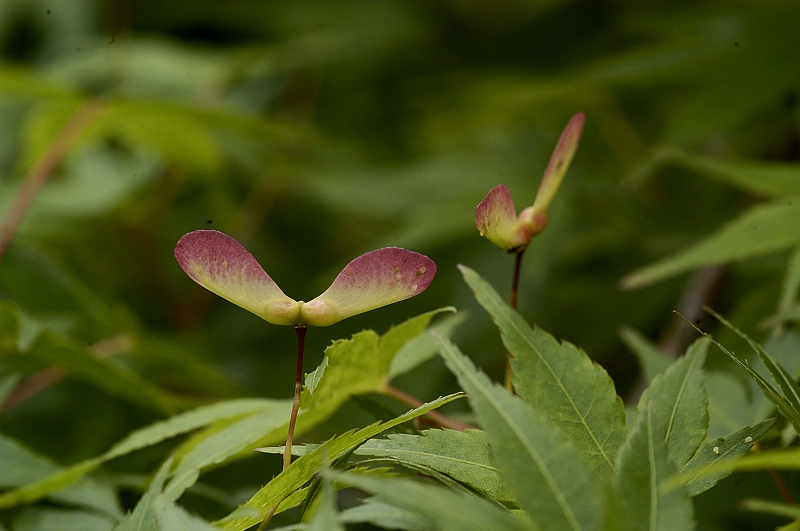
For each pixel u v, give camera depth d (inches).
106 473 17.8
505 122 39.4
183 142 31.0
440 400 15.1
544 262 27.9
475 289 15.8
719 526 18.6
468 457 15.3
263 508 15.4
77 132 27.4
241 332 32.9
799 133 26.4
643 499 14.5
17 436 20.6
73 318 24.5
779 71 25.0
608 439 15.4
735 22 28.7
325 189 34.8
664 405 15.5
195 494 17.5
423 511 14.3
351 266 15.0
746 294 24.6
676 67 28.7
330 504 14.3
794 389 15.6
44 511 17.1
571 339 28.7
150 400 18.9
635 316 28.2
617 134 34.6
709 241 18.8
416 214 31.7
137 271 33.9
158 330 32.8
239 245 15.0
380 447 15.3
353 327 31.3
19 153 37.6
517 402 14.8
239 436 16.4
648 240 29.9
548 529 14.4
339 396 16.9
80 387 22.1
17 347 18.7
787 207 18.8
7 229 24.9
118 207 32.2
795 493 18.5
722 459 15.3
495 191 15.6
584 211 31.4
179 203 36.1
